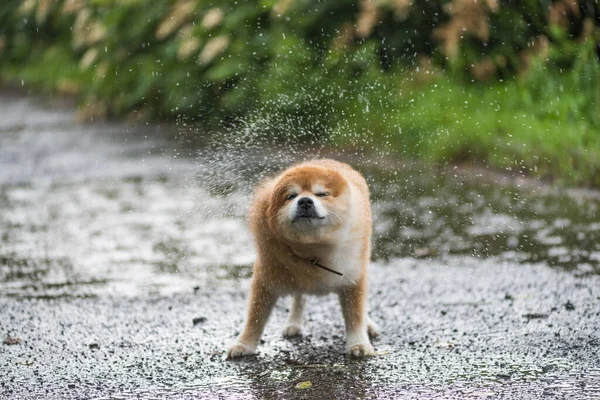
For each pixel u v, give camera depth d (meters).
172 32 28.19
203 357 9.07
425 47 22.38
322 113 20.83
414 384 8.02
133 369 8.73
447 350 9.04
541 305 10.46
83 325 10.33
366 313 9.20
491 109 19.69
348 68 21.83
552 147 17.52
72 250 14.16
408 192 16.84
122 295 11.59
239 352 9.05
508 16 21.50
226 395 7.88
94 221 16.20
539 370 8.28
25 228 15.83
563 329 9.55
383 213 15.52
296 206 8.19
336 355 9.04
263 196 8.76
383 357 8.91
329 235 8.38
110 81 29.22
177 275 12.52
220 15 24.12
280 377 8.37
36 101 35.34
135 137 25.41
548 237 13.52
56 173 20.97
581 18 20.48
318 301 11.23
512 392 7.71
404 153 19.44
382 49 22.44
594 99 18.34
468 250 13.12
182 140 24.53
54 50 37.97
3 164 22.23
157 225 15.73
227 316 10.55
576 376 8.08
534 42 21.05
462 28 20.30
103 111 29.36
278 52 22.48
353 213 8.63
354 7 23.47
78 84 34.94
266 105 21.61
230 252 13.73
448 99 20.20
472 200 16.09
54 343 9.68
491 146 18.48
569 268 11.91
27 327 10.30
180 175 20.11
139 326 10.25
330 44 22.92
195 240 14.56
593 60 18.81
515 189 16.73
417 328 9.88
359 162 18.94
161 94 27.67
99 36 29.20
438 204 15.93
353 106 20.81
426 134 19.47
